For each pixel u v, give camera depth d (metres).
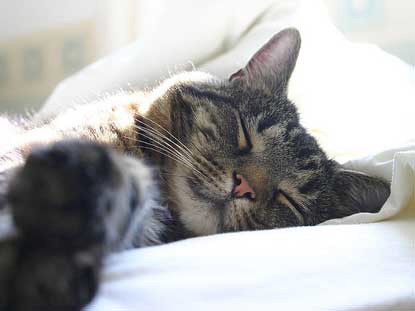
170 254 0.17
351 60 0.39
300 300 0.16
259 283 0.16
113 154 0.15
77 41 0.59
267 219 0.28
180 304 0.15
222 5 0.40
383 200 0.26
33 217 0.13
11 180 0.14
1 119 0.36
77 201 0.13
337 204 0.29
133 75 0.39
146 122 0.29
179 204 0.27
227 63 0.38
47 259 0.13
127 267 0.16
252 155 0.28
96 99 0.35
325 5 0.50
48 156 0.13
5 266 0.12
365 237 0.19
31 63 0.61
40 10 0.59
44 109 0.41
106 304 0.14
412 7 0.48
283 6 0.41
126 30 0.58
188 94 0.30
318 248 0.18
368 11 0.50
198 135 0.28
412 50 0.48
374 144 0.33
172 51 0.39
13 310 0.12
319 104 0.38
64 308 0.13
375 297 0.17
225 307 0.15
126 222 0.16
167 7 0.42
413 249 0.19
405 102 0.35
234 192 0.27
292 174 0.29
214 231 0.27
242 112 0.30
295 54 0.33
